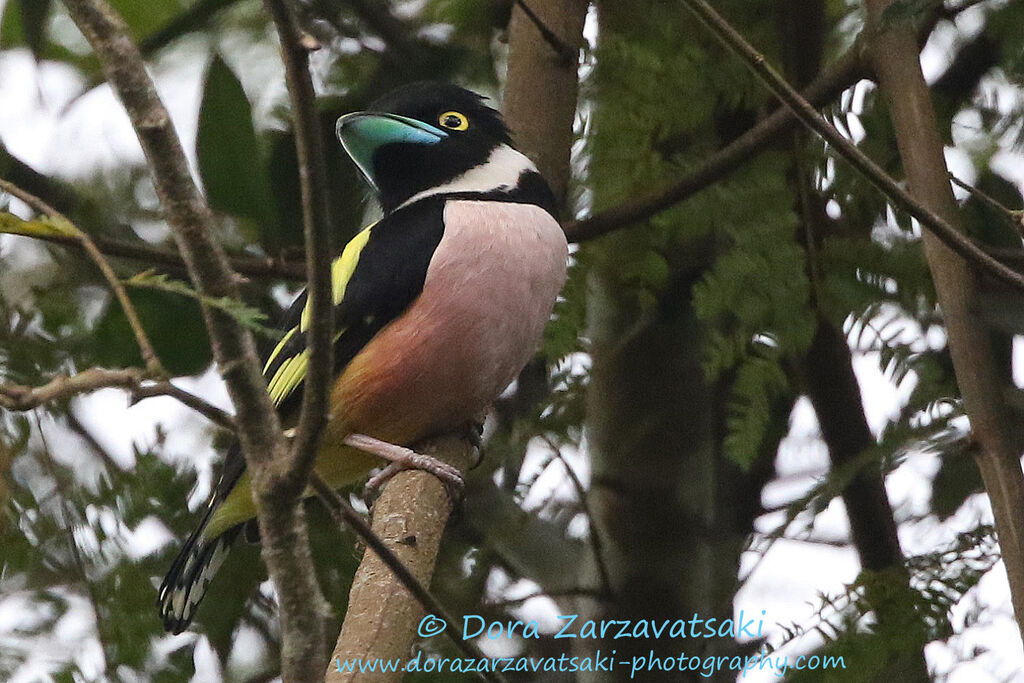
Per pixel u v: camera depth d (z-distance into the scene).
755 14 8.09
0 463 5.23
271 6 3.75
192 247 3.88
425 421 7.36
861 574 7.05
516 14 8.07
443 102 8.07
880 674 7.21
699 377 8.84
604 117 7.69
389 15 8.66
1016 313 7.45
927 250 6.54
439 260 7.09
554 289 7.34
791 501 8.35
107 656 7.23
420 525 6.35
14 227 4.27
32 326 8.03
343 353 7.20
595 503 8.95
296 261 8.09
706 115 7.80
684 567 8.88
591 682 8.80
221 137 7.83
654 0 7.99
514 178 7.75
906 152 6.76
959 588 6.91
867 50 7.12
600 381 8.87
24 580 7.50
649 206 7.60
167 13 9.13
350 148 8.05
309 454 3.98
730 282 7.32
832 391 8.26
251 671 8.49
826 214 7.81
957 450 6.90
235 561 8.09
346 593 7.75
